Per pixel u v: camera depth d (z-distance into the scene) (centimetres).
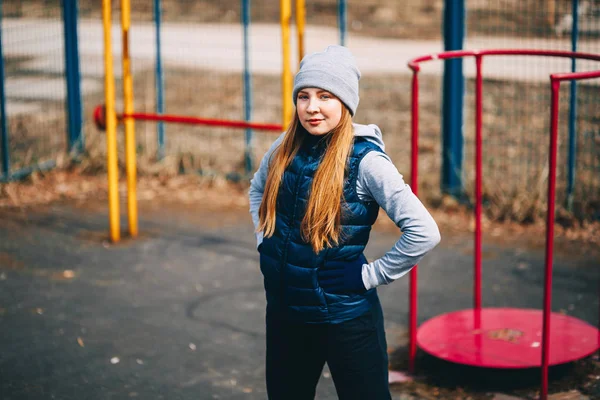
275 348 308
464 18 737
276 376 312
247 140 851
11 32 1365
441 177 770
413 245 285
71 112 873
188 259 645
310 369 312
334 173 285
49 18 1297
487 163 855
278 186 296
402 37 1596
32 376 450
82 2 1738
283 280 295
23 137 949
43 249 664
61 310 544
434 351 439
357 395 301
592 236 674
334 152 287
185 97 1182
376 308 304
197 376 452
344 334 296
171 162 862
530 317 484
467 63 1220
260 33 1612
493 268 617
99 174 856
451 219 724
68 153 875
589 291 568
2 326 517
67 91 868
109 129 661
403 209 284
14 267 625
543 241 668
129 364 467
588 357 460
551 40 1177
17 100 1095
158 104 865
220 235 702
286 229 294
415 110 424
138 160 866
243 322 527
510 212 721
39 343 493
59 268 623
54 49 1310
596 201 728
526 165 838
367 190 289
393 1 1908
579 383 432
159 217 747
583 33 1041
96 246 673
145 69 1359
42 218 741
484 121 998
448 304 552
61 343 493
